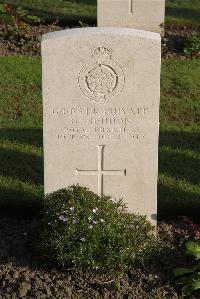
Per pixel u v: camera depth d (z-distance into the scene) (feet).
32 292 8.25
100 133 8.82
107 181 9.08
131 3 15.38
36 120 12.40
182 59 14.87
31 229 9.38
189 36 15.79
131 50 8.45
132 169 9.00
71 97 8.64
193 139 11.85
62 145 8.87
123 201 9.17
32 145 11.48
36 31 15.85
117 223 8.48
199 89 13.58
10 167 10.82
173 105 13.01
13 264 8.68
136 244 8.48
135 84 8.59
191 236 9.26
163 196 10.08
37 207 9.82
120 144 8.88
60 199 8.71
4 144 11.48
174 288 8.36
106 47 8.43
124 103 8.68
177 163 11.04
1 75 13.82
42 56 8.46
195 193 10.20
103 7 15.37
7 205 9.80
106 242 8.30
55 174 9.02
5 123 12.23
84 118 8.75
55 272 8.54
